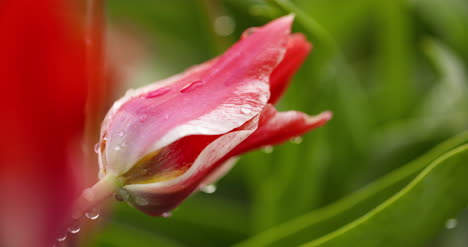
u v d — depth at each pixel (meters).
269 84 0.33
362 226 0.35
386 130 0.49
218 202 0.50
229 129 0.31
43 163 0.25
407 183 0.38
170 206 0.32
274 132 0.33
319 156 0.45
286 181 0.45
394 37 0.51
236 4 0.44
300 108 0.44
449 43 0.56
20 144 0.25
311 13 0.52
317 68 0.43
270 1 0.38
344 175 0.46
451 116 0.47
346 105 0.46
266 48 0.32
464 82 0.49
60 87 0.24
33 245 0.25
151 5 0.56
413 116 0.52
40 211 0.25
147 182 0.32
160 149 0.32
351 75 0.47
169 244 0.45
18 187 0.25
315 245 0.35
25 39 0.24
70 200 0.25
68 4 0.24
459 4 0.56
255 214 0.45
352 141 0.46
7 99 0.24
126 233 0.44
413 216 0.36
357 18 0.57
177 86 0.32
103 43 0.30
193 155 0.32
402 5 0.51
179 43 0.59
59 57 0.24
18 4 0.23
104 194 0.32
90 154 0.30
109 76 0.38
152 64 0.58
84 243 0.30
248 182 0.49
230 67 0.32
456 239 0.47
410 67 0.57
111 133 0.32
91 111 0.30
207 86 0.32
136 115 0.32
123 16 0.56
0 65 0.24
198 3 0.46
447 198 0.36
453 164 0.35
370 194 0.38
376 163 0.47
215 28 0.45
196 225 0.46
